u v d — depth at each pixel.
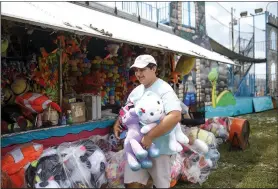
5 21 3.44
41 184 2.66
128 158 2.68
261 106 14.83
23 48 4.21
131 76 5.99
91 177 3.05
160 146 2.64
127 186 2.74
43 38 4.34
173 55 6.73
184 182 4.34
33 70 3.88
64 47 4.17
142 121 2.71
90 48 5.48
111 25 4.75
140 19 7.29
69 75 4.77
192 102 7.25
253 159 5.62
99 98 4.43
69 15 3.96
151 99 2.65
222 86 13.82
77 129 3.98
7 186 2.81
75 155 3.07
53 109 3.70
